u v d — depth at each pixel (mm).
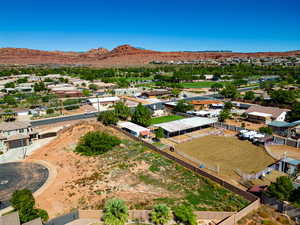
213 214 30953
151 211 30391
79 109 101625
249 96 114125
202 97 128375
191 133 68250
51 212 33531
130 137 62969
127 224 29812
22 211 29141
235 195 36562
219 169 45719
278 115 77062
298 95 121938
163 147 57375
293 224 29406
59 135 68125
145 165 47281
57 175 45375
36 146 61500
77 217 31359
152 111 92188
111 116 72625
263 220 30000
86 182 41531
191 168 44969
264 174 43312
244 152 54094
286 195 31688
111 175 43562
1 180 43812
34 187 41000
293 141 57000
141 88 159125
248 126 74250
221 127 72625
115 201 30172
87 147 54969
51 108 96438
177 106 93125
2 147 58781
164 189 38594
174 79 193250
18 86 153625
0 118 86312
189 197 36156
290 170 43688
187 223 29578
